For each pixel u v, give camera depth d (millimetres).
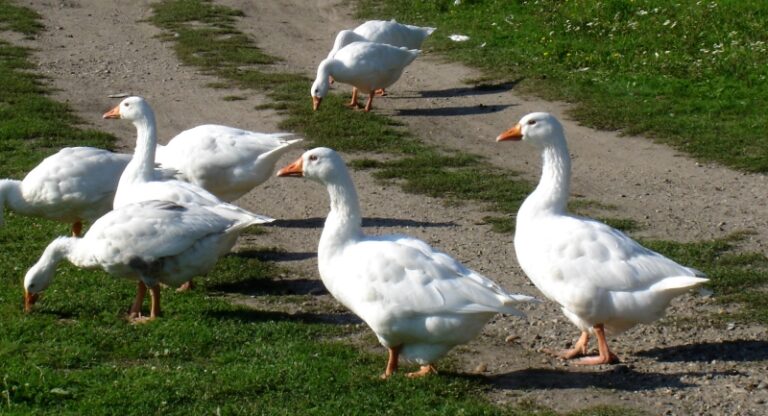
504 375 8281
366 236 8398
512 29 23797
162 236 9125
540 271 8508
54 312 9406
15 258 10984
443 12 26000
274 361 8312
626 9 23625
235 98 19391
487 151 16375
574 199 13930
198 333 8836
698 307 9922
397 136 17047
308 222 13055
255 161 12445
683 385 8078
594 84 19688
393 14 26328
